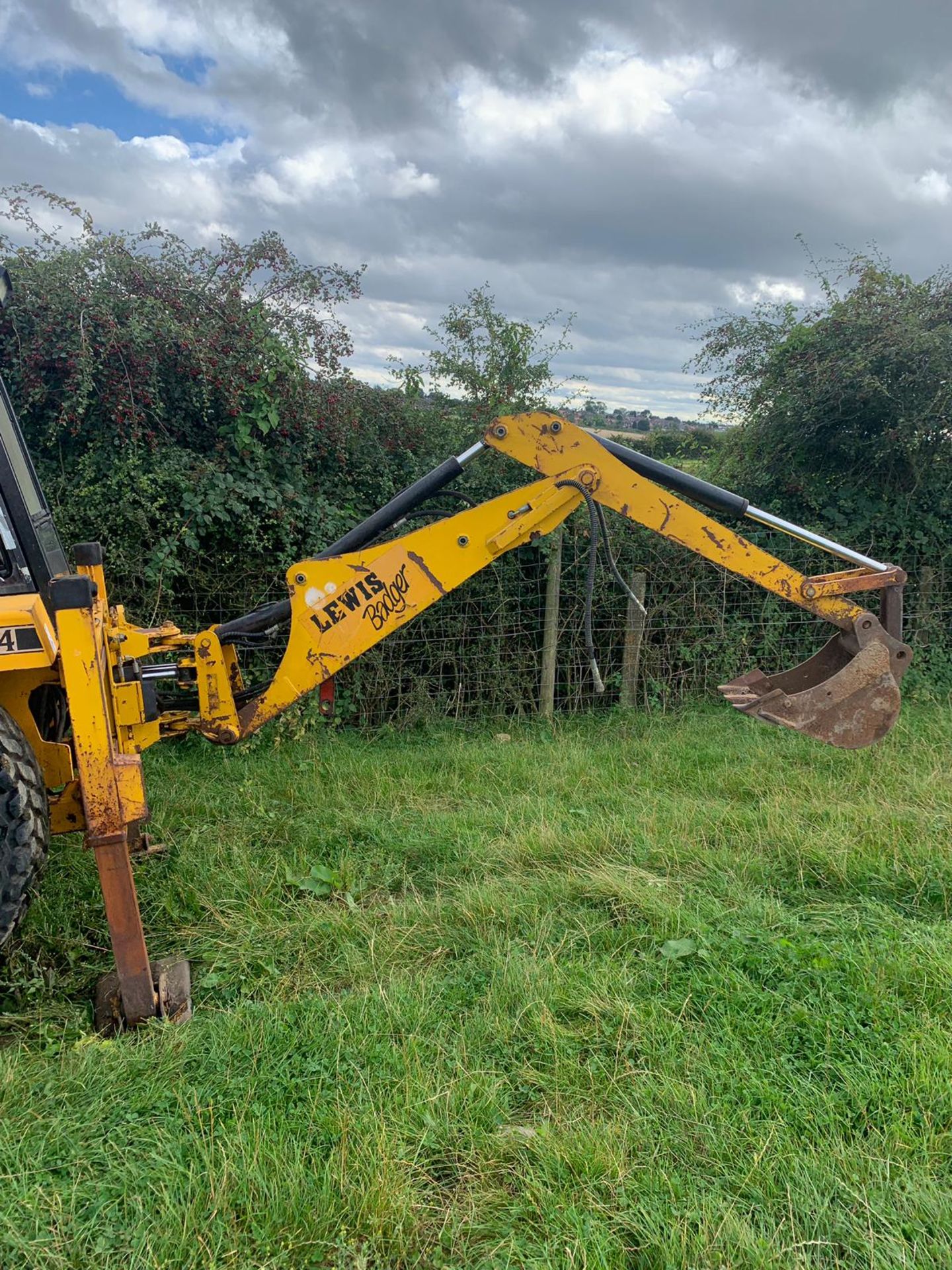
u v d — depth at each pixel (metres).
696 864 3.80
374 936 3.21
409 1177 2.06
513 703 6.48
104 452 5.40
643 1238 1.92
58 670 2.80
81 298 5.23
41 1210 1.93
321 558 3.49
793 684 3.95
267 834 4.26
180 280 5.72
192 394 5.56
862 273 6.86
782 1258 1.86
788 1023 2.66
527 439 3.51
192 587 5.66
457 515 3.43
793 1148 2.15
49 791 3.04
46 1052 2.50
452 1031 2.65
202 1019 2.71
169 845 4.04
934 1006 2.71
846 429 7.04
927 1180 2.05
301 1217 1.93
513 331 6.94
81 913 3.36
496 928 3.29
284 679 3.41
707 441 7.99
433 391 7.06
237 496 5.56
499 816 4.36
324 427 6.05
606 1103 2.37
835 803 4.45
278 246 6.05
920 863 3.71
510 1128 2.26
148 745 3.17
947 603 7.20
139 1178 2.02
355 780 4.95
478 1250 1.92
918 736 5.60
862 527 6.95
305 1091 2.33
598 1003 2.74
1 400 3.25
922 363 6.45
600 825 4.13
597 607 6.53
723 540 3.55
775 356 7.09
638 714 6.43
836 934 3.23
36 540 2.89
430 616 6.24
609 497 3.51
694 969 2.96
